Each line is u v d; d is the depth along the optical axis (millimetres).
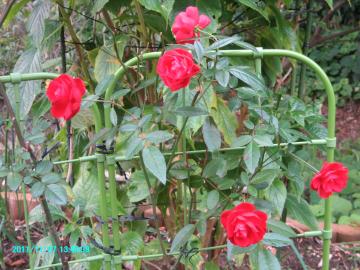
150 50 862
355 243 1397
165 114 671
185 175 759
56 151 1104
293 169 780
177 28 632
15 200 1497
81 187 889
